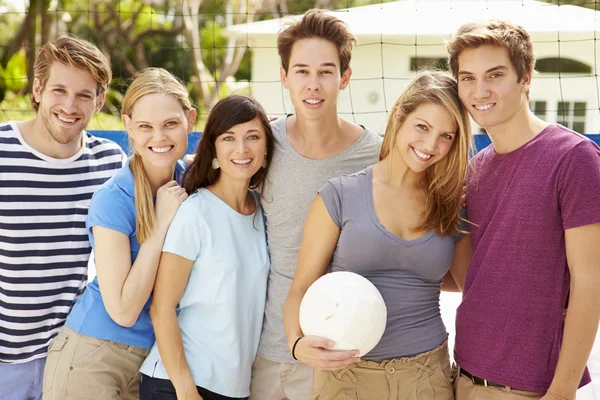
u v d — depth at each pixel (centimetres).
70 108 274
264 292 269
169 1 1526
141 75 264
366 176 245
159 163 260
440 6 994
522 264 226
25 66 1227
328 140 279
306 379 270
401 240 236
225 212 261
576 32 914
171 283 249
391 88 1052
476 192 245
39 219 279
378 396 240
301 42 268
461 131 237
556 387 220
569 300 221
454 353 248
